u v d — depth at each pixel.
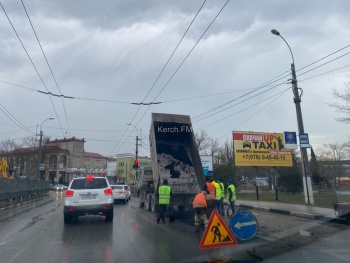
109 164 114.12
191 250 8.83
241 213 8.09
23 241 10.34
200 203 12.02
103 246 9.39
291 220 14.63
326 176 43.97
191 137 18.47
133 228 12.78
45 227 13.27
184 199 16.53
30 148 70.25
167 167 17.67
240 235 8.00
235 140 28.47
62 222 14.79
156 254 8.38
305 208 18.41
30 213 19.34
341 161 60.25
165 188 14.58
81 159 104.00
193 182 17.20
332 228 12.20
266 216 16.41
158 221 14.43
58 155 96.12
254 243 9.41
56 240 10.41
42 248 9.26
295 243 9.70
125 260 7.81
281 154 29.48
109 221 14.70
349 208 13.23
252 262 7.66
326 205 19.81
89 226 13.35
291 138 22.31
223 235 7.70
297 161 40.25
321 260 7.78
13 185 27.30
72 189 14.01
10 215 18.19
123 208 22.95
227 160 54.66
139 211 20.31
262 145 29.06
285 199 26.31
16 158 71.44
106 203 14.00
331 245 9.38
